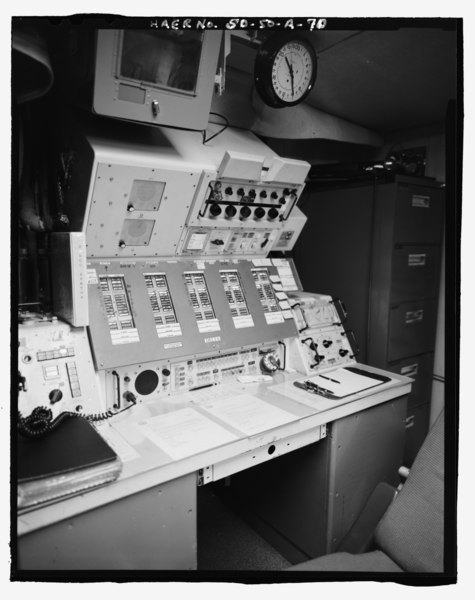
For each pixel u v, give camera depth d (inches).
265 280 101.2
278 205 98.3
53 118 80.0
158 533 57.2
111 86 63.5
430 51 88.5
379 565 64.6
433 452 64.8
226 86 102.0
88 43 62.4
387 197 112.4
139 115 68.0
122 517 53.8
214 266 93.7
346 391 84.8
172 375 80.0
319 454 84.4
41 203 78.1
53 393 62.5
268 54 81.2
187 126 73.4
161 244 85.0
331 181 123.9
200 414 71.8
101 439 55.7
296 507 90.4
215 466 63.8
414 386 128.8
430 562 61.2
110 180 71.1
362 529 77.9
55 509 48.0
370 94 109.7
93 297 73.4
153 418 69.9
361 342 121.1
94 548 52.0
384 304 115.1
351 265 122.1
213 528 102.7
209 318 86.0
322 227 129.1
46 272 75.1
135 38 62.4
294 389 85.4
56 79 74.3
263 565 90.5
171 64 66.5
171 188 78.5
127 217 76.9
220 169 83.0
